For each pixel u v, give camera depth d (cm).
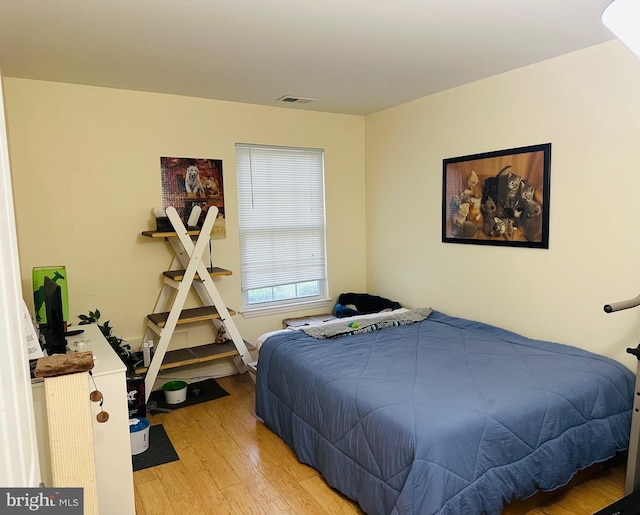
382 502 200
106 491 206
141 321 367
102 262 349
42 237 326
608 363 260
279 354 305
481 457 192
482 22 231
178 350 378
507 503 198
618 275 268
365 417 216
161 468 265
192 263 340
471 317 364
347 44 258
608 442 232
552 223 300
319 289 464
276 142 418
